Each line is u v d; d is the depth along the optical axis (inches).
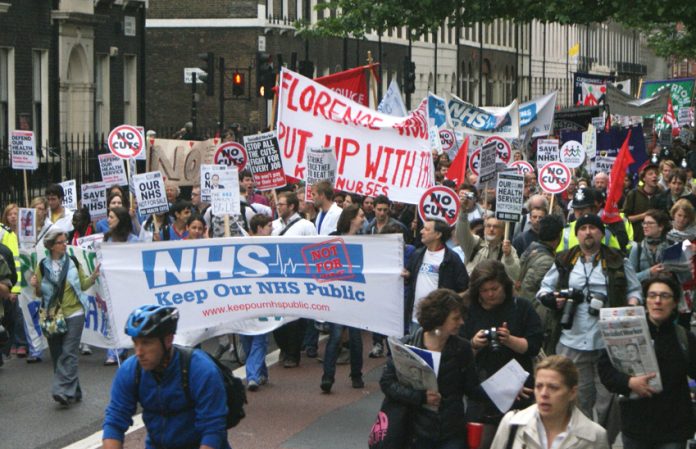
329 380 601.6
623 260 448.8
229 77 2135.8
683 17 1246.3
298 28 1662.2
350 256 542.3
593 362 445.1
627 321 357.4
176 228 726.5
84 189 813.2
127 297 541.0
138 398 308.7
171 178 1011.9
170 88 2158.0
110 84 1609.3
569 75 4963.1
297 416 553.9
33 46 1393.9
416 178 751.1
